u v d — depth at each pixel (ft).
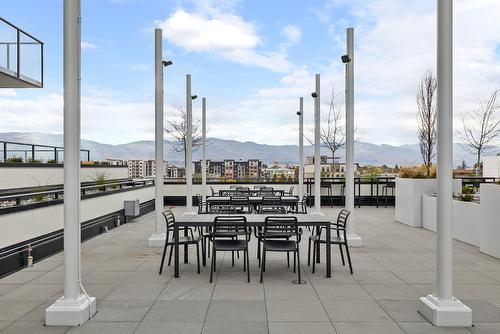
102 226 27.96
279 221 15.65
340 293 13.83
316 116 33.73
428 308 11.29
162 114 23.16
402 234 27.25
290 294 13.71
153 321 11.25
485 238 20.48
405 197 32.35
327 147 63.31
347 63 23.47
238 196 32.76
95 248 22.13
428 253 20.74
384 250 21.54
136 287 14.56
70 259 11.25
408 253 20.74
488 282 15.23
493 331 10.53
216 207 23.57
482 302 12.90
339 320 11.32
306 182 50.08
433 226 28.53
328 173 53.21
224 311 12.03
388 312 11.96
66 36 11.16
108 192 29.68
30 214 18.61
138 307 12.41
